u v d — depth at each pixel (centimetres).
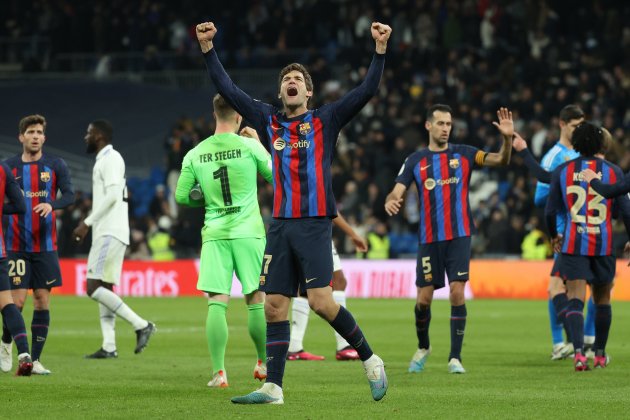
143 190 7412
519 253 5809
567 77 6894
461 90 7006
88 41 8700
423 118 6706
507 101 6775
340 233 6112
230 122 2073
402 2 7844
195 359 2644
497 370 2362
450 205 2325
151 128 8150
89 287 2708
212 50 1795
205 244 2045
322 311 1712
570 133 2636
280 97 1770
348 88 7450
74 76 8694
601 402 1784
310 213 1717
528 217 5941
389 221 6391
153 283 5991
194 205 2089
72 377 2205
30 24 8988
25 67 8731
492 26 7519
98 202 2730
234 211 2044
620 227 5444
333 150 1753
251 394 1755
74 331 3562
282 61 8100
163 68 8631
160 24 8669
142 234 6425
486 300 5409
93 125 2762
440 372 2320
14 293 2356
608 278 2350
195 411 1661
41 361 2595
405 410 1681
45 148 8000
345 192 6425
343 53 7575
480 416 1619
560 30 7650
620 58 7012
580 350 2328
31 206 2369
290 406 1727
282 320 1761
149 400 1806
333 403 1769
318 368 2425
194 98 8369
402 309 4738
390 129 6800
